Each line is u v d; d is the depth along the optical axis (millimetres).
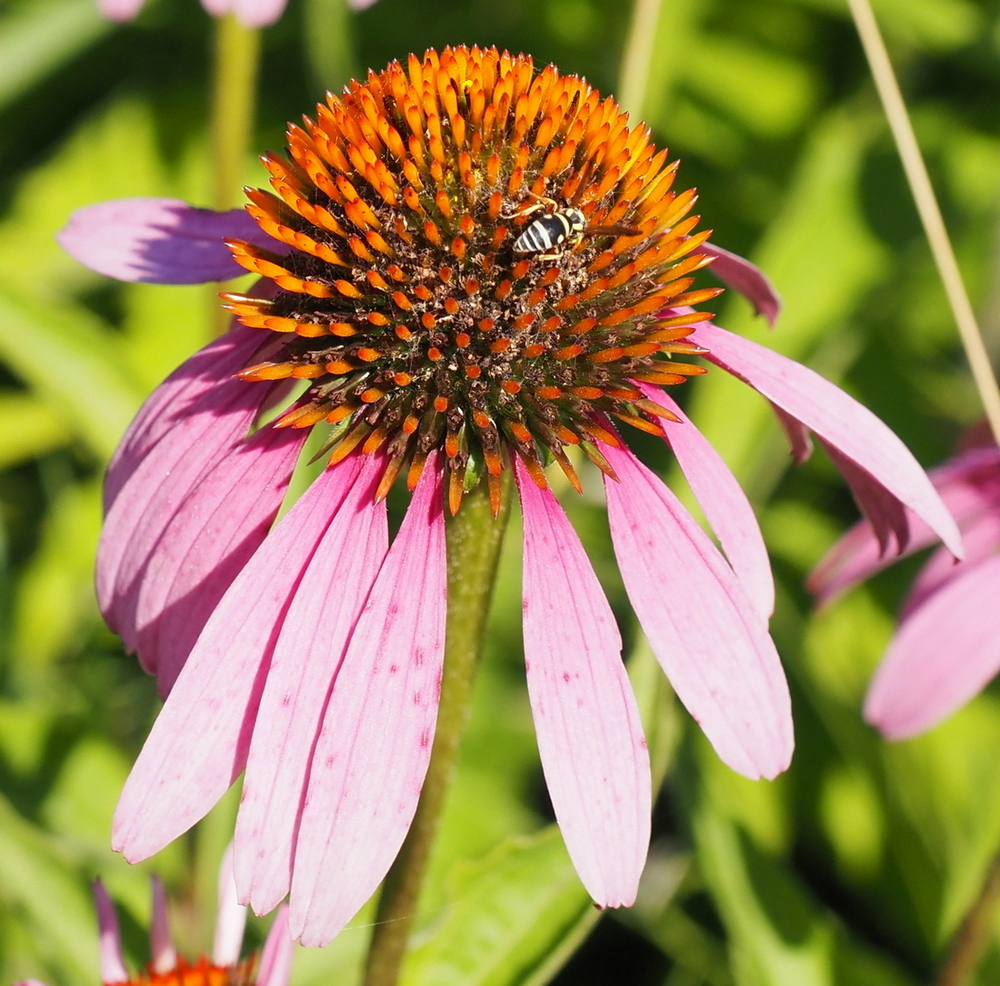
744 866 396
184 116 597
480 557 326
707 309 495
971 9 536
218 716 311
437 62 331
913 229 462
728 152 561
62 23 543
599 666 315
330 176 329
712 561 321
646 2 392
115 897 384
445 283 325
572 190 328
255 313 325
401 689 313
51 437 530
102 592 330
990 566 379
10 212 573
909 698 378
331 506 321
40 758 408
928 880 435
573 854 308
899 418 518
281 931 345
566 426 327
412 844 329
